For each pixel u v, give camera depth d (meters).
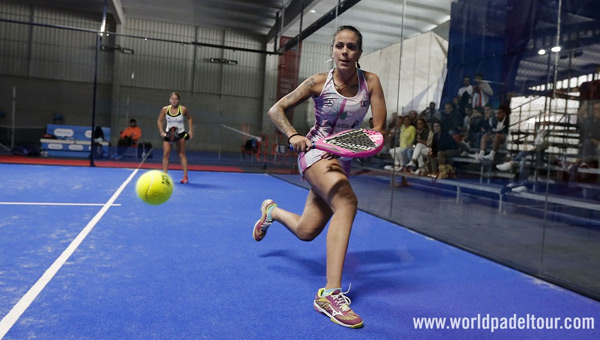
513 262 2.48
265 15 11.86
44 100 12.95
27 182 4.91
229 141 13.17
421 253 2.64
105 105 13.41
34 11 12.80
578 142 4.88
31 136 12.55
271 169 8.57
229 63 14.10
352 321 1.51
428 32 5.85
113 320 1.46
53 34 12.98
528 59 5.42
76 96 13.20
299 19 8.59
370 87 1.86
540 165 5.19
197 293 1.75
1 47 12.63
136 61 13.57
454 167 5.75
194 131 12.93
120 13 12.33
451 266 2.37
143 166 8.21
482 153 5.64
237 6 11.42
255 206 4.07
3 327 1.36
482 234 3.42
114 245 2.41
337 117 1.85
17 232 2.58
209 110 13.84
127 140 9.98
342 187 1.73
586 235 3.61
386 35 6.00
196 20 13.17
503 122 5.54
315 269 2.16
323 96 1.83
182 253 2.33
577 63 4.96
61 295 1.65
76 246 2.35
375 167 6.64
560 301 1.90
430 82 5.86
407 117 5.90
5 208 3.29
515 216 4.50
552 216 4.57
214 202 4.18
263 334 1.42
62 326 1.39
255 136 12.91
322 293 1.65
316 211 1.95
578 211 4.78
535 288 2.07
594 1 4.83
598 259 2.75
